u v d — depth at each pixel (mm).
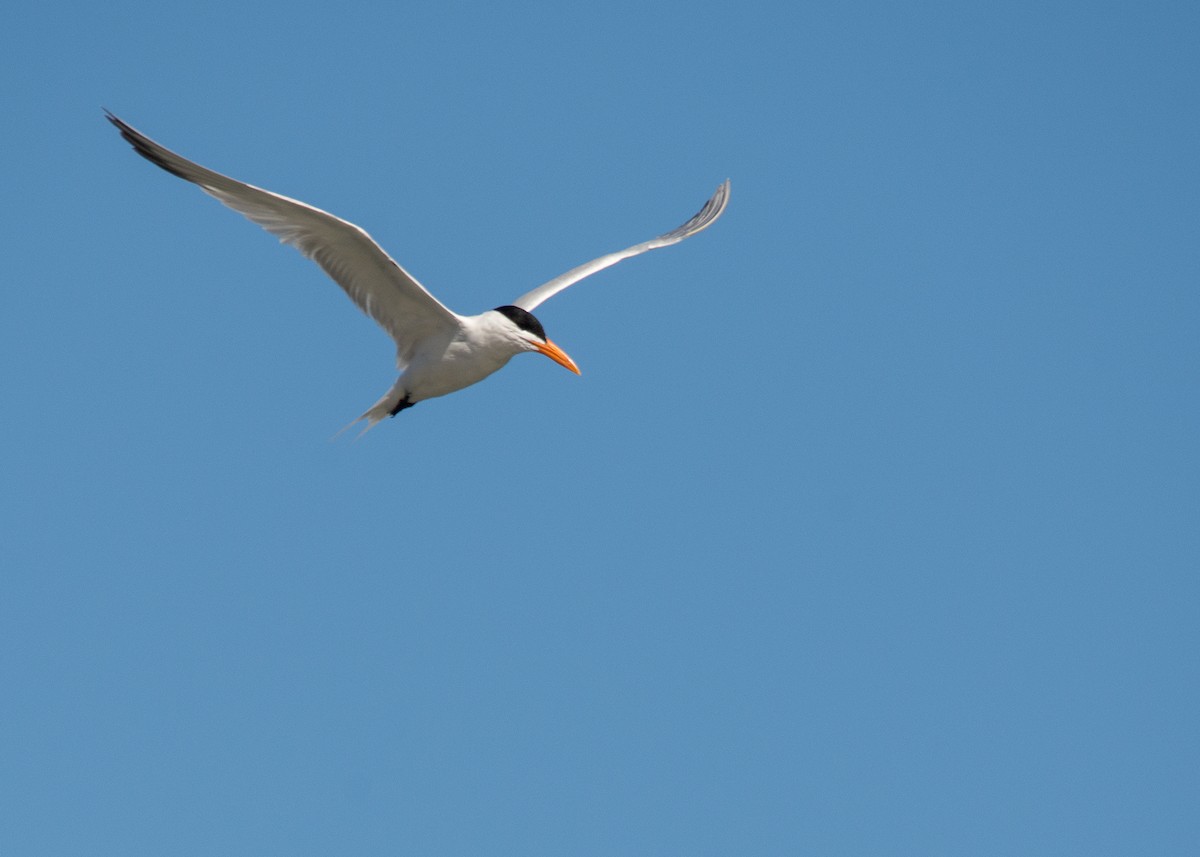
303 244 13031
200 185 12328
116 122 11852
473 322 14117
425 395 14242
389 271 13172
